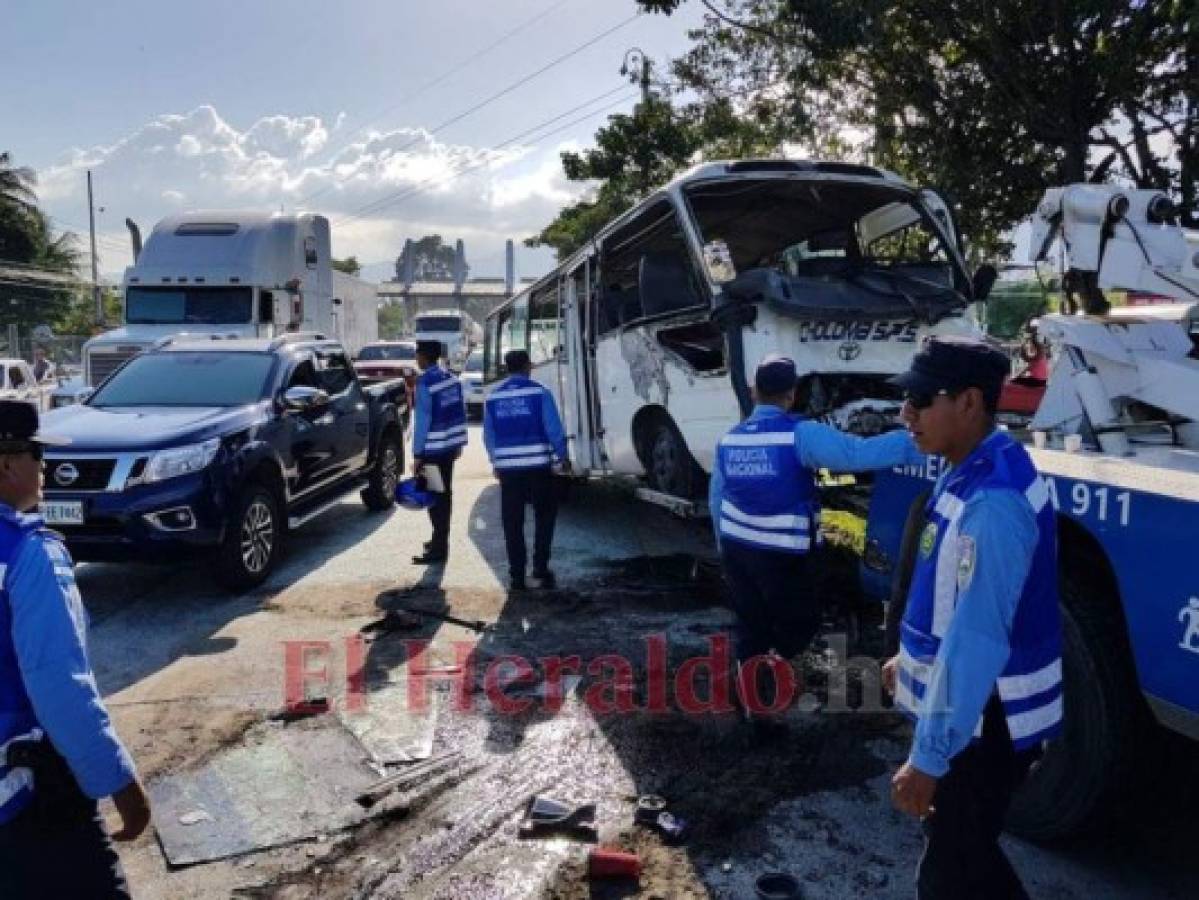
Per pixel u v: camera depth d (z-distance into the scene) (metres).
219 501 6.45
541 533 6.73
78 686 2.05
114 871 2.25
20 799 2.07
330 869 3.41
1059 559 3.35
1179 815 3.63
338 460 8.59
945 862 2.29
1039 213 4.23
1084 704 3.20
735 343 5.84
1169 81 9.08
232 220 15.84
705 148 16.55
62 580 2.09
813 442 4.12
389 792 3.91
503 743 4.34
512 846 3.53
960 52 10.05
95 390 7.85
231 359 7.98
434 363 7.40
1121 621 3.16
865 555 4.38
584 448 8.54
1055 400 4.11
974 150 10.27
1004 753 2.26
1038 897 3.15
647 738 4.37
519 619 6.05
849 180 6.67
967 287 6.60
